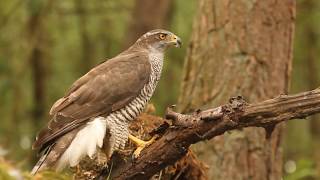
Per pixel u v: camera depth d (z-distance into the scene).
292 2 13.02
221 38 12.98
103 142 9.91
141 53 11.04
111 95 10.18
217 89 12.91
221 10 13.05
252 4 12.85
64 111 9.91
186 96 13.27
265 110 8.56
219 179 12.63
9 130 24.69
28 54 24.20
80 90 10.16
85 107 10.00
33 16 23.75
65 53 27.64
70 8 25.67
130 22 21.61
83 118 9.91
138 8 21.47
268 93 12.83
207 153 12.68
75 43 27.23
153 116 11.20
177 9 26.36
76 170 10.28
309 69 26.98
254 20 12.86
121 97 10.23
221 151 12.63
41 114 26.27
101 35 26.84
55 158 9.43
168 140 9.07
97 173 10.05
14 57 24.53
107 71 10.45
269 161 12.79
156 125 10.91
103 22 26.45
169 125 9.34
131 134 10.61
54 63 27.42
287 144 26.75
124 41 21.58
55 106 10.09
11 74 24.39
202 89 13.07
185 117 8.88
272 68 12.88
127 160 9.59
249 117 8.62
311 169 17.27
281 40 12.94
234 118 8.65
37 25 24.06
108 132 10.02
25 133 24.80
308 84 27.23
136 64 10.67
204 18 13.25
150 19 21.33
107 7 25.98
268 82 12.84
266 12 12.86
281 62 12.95
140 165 9.41
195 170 10.62
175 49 26.41
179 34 25.98
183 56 26.38
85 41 27.20
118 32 26.55
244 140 12.62
